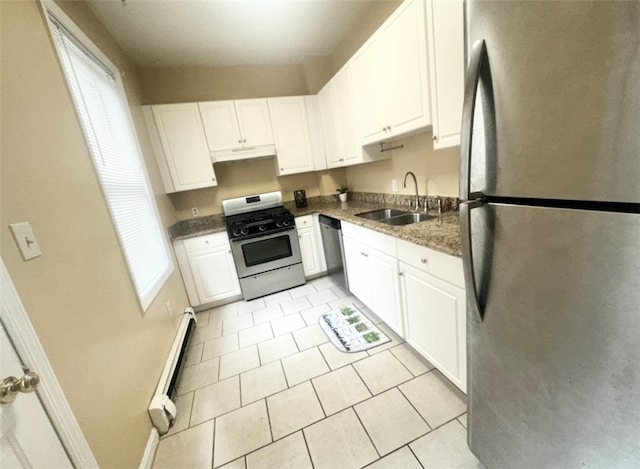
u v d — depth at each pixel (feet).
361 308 8.18
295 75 10.94
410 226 5.55
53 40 4.00
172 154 9.18
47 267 2.97
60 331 2.95
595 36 1.56
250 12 7.07
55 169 3.46
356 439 4.23
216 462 4.19
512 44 2.01
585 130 1.71
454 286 4.16
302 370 5.92
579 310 1.97
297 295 9.77
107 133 5.77
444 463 3.74
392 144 7.95
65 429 2.68
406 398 4.83
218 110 9.48
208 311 9.50
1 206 2.55
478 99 2.37
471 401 3.34
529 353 2.44
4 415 2.14
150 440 4.42
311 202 12.07
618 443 1.95
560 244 1.99
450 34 4.29
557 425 2.35
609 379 1.90
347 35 9.00
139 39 7.55
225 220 10.86
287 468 3.95
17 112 3.00
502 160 2.28
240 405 5.22
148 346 5.22
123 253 4.89
